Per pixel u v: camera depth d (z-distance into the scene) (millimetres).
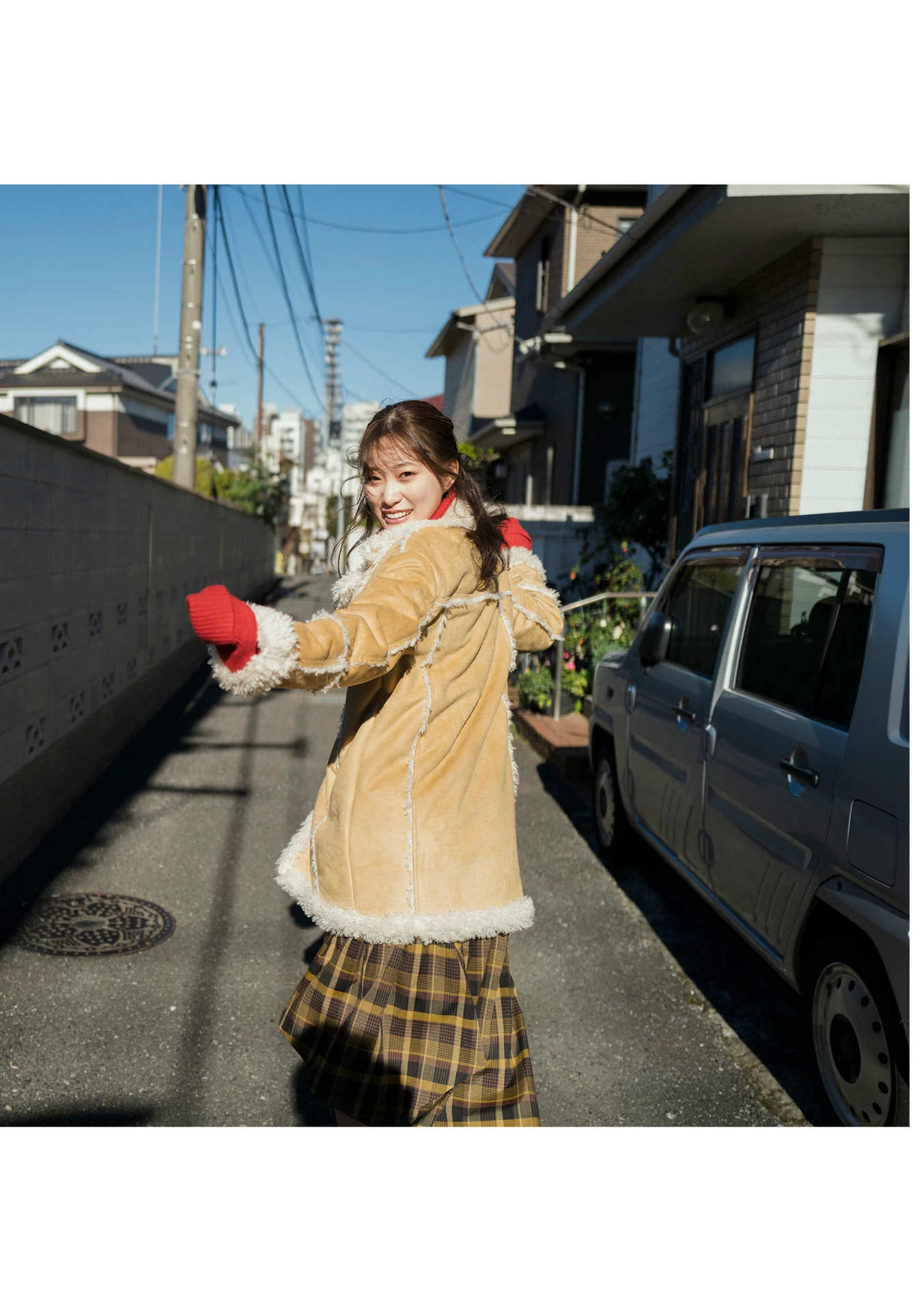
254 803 6062
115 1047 3236
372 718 2070
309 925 4262
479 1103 1971
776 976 4062
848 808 2781
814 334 7199
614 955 4227
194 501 11641
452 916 2018
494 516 2166
